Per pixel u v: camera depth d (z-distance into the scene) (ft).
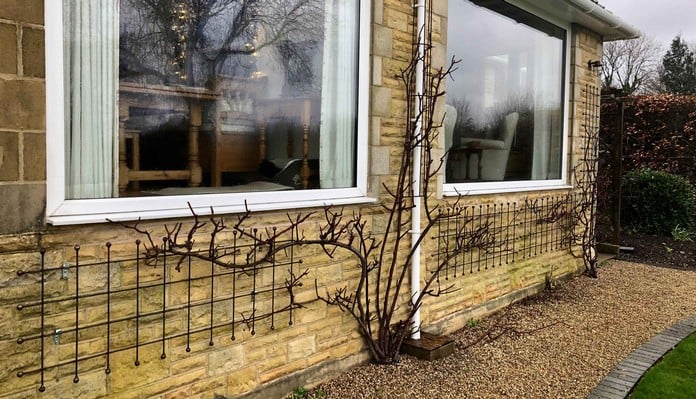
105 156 8.09
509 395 11.04
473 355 13.20
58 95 7.28
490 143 17.63
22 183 6.85
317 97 11.57
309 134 11.45
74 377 7.43
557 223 20.53
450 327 15.01
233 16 10.16
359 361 12.12
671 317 16.90
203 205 9.17
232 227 9.37
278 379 10.25
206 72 9.72
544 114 20.40
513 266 17.97
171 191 9.16
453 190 15.10
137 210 8.27
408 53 13.09
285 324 10.33
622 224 32.53
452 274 15.07
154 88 8.87
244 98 10.34
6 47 6.64
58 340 7.27
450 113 15.75
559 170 21.38
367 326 12.03
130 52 8.48
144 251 8.13
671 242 29.84
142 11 8.65
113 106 8.19
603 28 22.00
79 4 7.72
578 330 15.39
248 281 9.62
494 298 17.02
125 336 7.97
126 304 7.96
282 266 10.24
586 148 22.18
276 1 10.85
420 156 13.32
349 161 12.19
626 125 36.09
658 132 35.47
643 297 19.30
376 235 12.37
